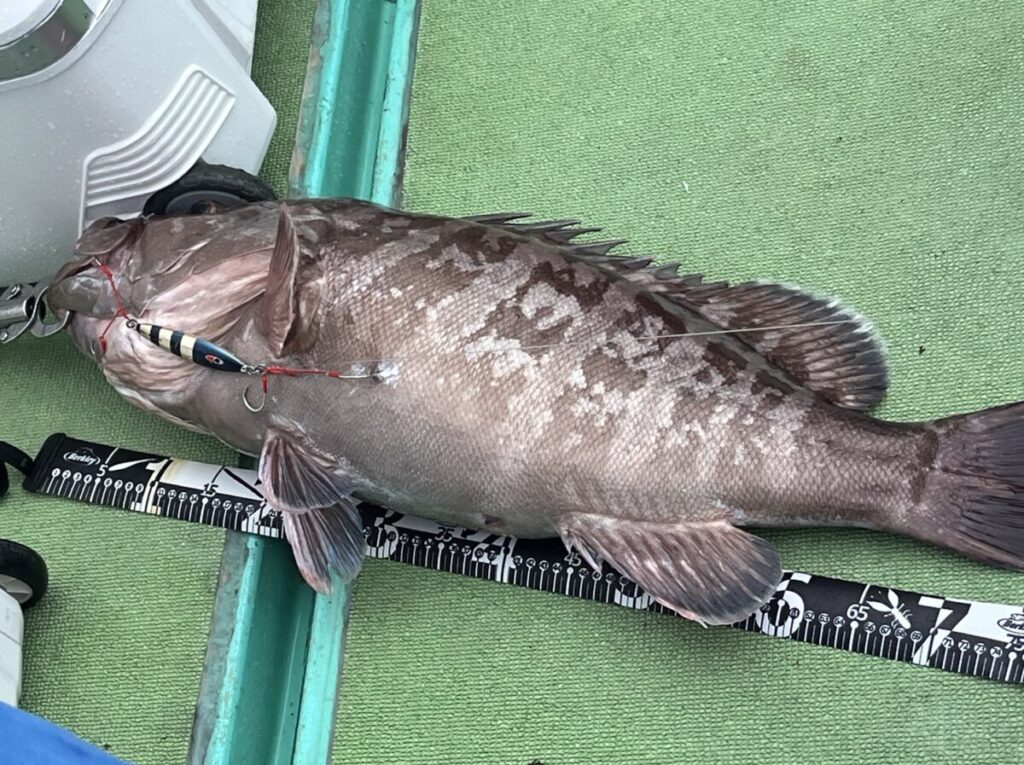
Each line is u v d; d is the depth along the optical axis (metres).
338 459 0.77
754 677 0.77
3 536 0.88
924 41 0.88
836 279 0.84
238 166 0.88
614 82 0.94
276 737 0.84
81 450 0.90
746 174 0.88
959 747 0.73
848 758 0.74
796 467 0.72
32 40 0.69
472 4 1.00
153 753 0.81
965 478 0.71
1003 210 0.82
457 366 0.72
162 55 0.77
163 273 0.77
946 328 0.81
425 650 0.82
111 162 0.80
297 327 0.73
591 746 0.78
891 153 0.86
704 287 0.77
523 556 0.82
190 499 0.86
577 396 0.72
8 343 0.94
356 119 0.99
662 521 0.74
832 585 0.77
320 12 0.99
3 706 0.67
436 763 0.80
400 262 0.73
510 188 0.94
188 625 0.84
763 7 0.92
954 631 0.74
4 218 0.81
